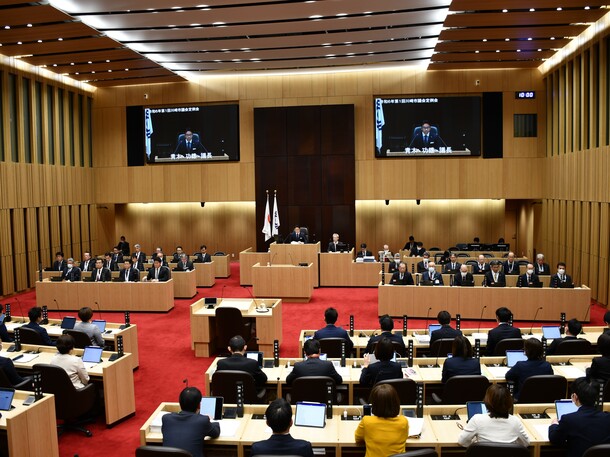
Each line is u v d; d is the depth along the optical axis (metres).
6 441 5.92
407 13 14.23
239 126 21.81
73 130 21.47
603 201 14.69
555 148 19.11
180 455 4.21
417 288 13.48
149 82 21.88
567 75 17.59
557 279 13.31
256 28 15.29
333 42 16.88
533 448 5.06
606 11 13.83
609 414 4.67
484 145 20.64
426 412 5.66
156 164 22.36
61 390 7.09
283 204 21.31
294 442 4.38
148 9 13.46
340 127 20.92
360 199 21.23
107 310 15.04
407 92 20.86
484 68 20.38
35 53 16.98
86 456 6.77
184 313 14.77
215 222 23.80
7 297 17.25
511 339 7.76
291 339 11.87
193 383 9.46
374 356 7.01
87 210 22.27
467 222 22.72
